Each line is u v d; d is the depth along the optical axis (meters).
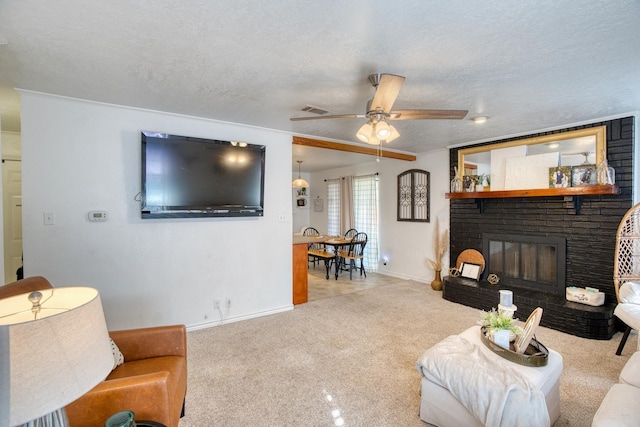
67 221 2.70
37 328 0.80
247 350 2.84
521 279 4.00
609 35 1.67
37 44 1.77
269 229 3.81
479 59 1.96
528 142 3.87
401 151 5.17
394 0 1.38
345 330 3.30
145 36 1.69
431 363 1.84
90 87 2.44
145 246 3.05
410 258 5.68
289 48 1.83
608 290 3.28
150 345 1.87
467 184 4.40
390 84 1.87
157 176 2.97
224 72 2.16
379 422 1.89
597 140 3.33
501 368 1.69
